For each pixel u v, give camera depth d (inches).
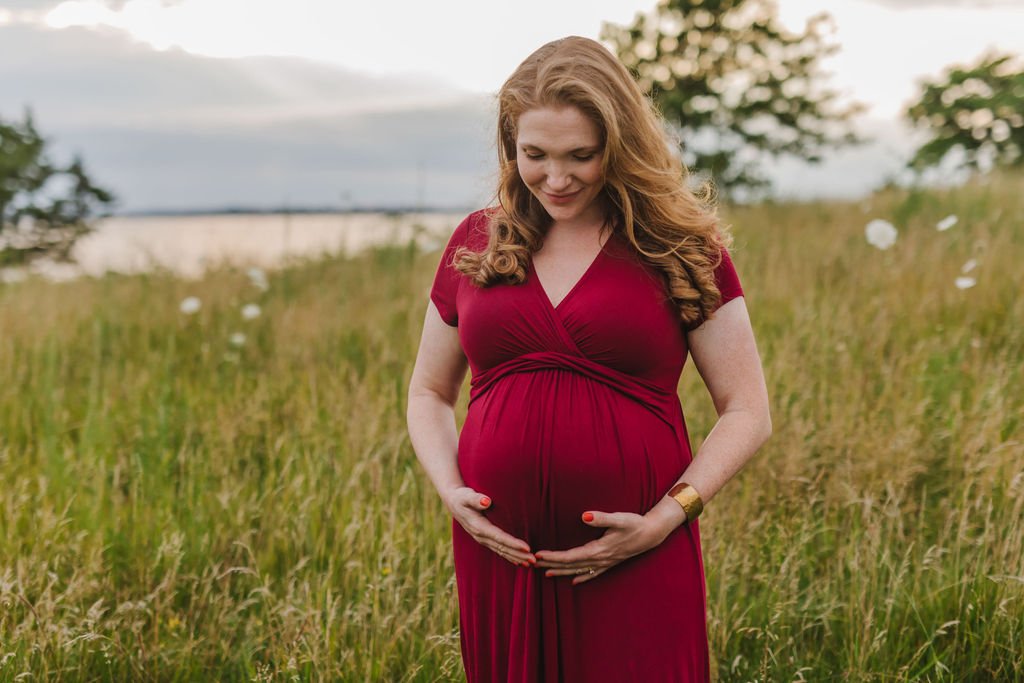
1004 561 103.6
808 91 761.6
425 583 110.3
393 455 141.0
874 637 99.6
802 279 235.0
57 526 123.5
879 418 143.4
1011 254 236.5
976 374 155.5
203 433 165.0
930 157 761.6
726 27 761.0
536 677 72.5
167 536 125.3
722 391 74.1
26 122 930.7
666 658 71.7
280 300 277.1
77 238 869.8
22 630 99.3
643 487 71.6
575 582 70.6
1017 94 841.5
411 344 208.8
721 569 111.1
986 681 97.7
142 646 102.7
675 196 71.3
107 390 190.7
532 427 71.9
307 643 99.7
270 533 126.6
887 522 117.5
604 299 70.1
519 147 68.1
